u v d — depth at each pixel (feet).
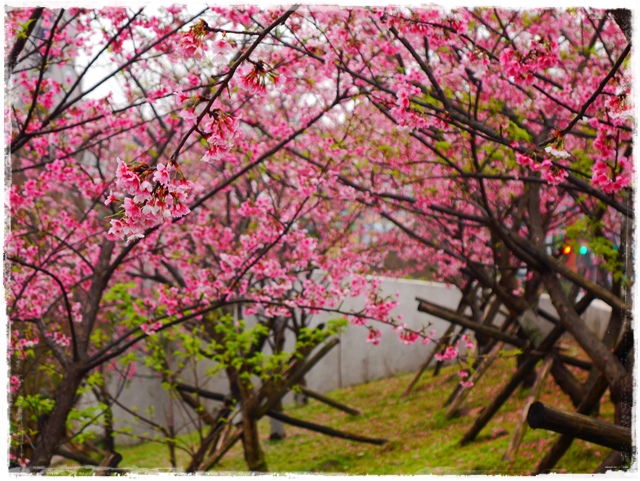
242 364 27.32
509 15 22.24
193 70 20.97
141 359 39.65
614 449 15.96
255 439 27.76
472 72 21.21
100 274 21.95
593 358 19.36
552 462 20.06
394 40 19.67
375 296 22.18
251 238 22.91
